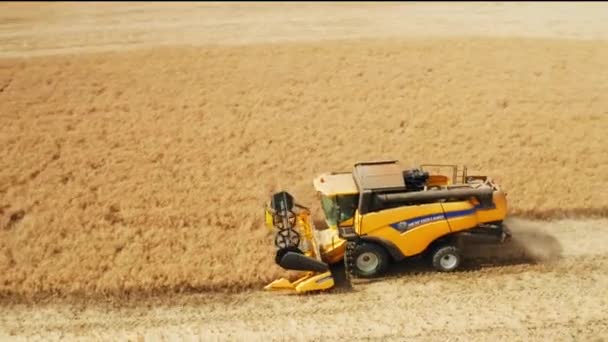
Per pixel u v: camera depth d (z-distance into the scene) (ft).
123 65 76.84
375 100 68.90
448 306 40.81
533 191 53.01
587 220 50.21
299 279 42.88
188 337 38.91
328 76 74.02
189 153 59.88
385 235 42.34
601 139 60.49
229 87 71.87
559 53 78.64
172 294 42.83
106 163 58.08
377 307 40.86
